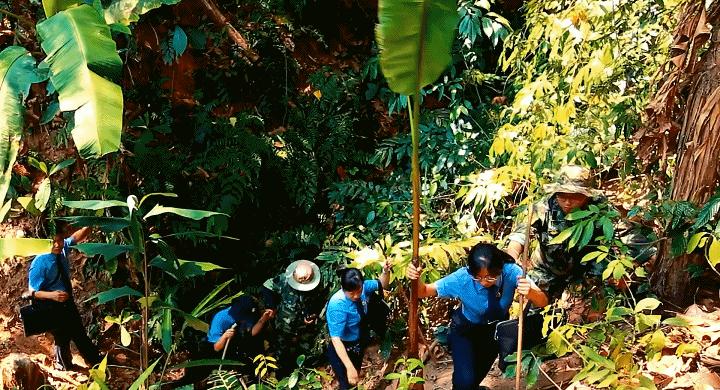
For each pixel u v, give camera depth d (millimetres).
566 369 4117
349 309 4730
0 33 6316
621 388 3070
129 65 7023
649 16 5473
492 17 7891
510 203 6262
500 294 3824
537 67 6629
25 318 5395
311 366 6332
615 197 5574
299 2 8016
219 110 7574
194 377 5785
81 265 6641
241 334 5539
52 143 6543
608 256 4297
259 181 7398
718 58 3869
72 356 6230
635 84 5465
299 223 7578
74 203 3162
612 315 3547
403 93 2840
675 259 4262
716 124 3873
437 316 5949
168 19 7301
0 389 4363
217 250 7188
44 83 6617
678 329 3885
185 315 3441
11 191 5938
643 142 4621
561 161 5129
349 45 8398
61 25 3123
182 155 6977
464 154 6887
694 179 4039
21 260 6453
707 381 3477
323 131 7754
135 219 3160
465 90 7988
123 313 4551
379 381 5656
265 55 7688
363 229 6727
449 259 5699
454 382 3959
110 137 2977
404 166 7891
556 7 6289
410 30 2652
